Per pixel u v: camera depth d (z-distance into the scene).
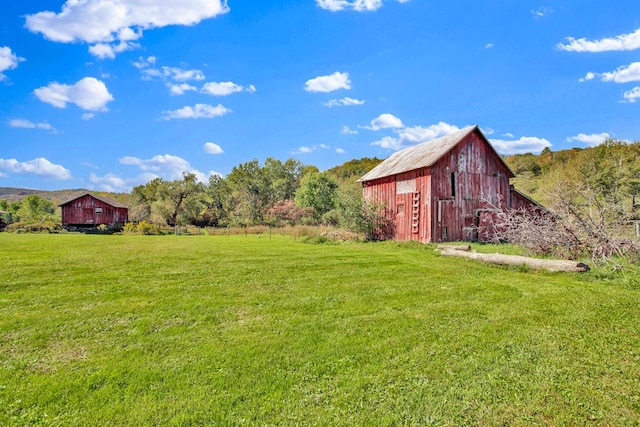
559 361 4.02
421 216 18.72
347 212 22.22
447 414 3.04
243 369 3.82
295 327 5.15
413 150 22.92
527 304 6.27
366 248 16.33
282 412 3.05
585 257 10.05
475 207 19.47
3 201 58.12
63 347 4.47
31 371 3.82
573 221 10.35
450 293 7.14
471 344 4.49
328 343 4.52
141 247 17.25
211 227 48.84
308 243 19.95
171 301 6.63
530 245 11.30
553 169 39.31
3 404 3.17
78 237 26.27
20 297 6.94
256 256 13.19
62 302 6.58
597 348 4.37
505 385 3.51
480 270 9.73
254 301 6.61
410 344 4.49
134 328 5.16
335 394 3.34
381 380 3.60
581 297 6.68
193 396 3.29
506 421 2.96
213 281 8.49
